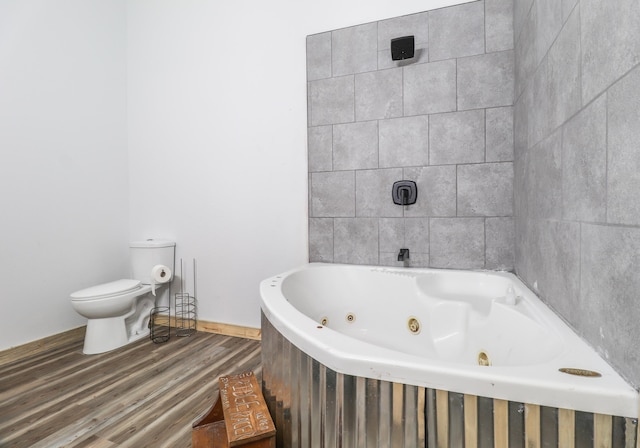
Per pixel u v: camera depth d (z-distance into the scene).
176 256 2.71
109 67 2.72
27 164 2.22
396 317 1.84
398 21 1.99
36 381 1.81
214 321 2.59
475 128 1.85
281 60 2.32
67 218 2.44
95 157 2.62
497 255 1.83
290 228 2.35
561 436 0.64
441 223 1.94
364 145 2.10
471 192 1.87
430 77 1.93
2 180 2.10
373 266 2.05
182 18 2.63
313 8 2.21
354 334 1.94
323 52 2.19
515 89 1.72
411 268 1.96
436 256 1.95
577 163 0.90
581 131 0.87
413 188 1.98
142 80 2.80
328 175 2.20
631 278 0.63
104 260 2.69
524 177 1.52
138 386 1.75
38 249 2.27
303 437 0.96
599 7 0.76
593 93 0.79
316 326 1.00
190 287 2.67
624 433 0.60
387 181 2.05
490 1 1.80
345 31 2.12
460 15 1.86
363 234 2.12
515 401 0.67
